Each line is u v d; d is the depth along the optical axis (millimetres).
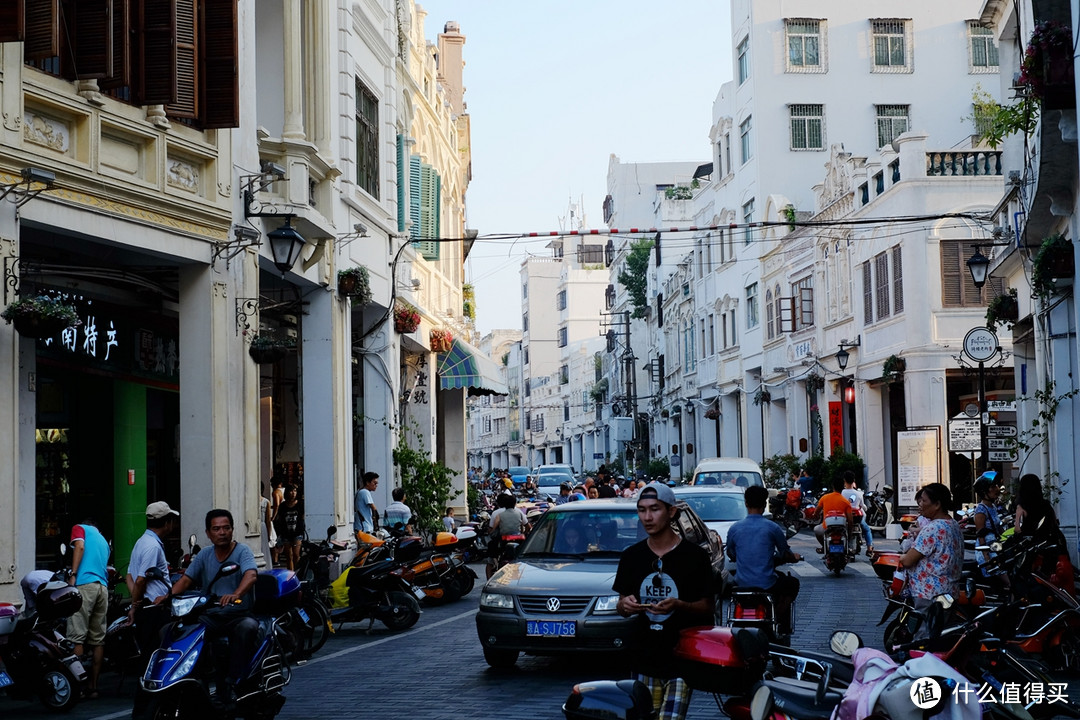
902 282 34031
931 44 50219
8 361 11984
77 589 11859
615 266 88250
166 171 14977
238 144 16859
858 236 38062
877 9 50000
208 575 9984
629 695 6539
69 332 16641
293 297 21016
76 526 12328
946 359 33188
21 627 11172
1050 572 12273
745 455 52469
